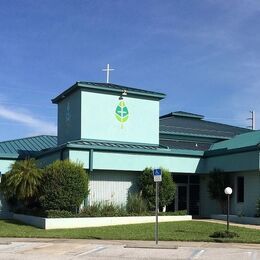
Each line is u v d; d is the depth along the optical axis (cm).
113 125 3031
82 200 2589
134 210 2738
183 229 2245
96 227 2428
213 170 2994
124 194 2891
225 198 2917
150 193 2791
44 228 2384
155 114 3181
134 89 3153
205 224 2492
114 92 3045
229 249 1581
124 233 2091
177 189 3145
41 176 2681
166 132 3419
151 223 2598
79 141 2869
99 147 2752
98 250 1588
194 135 3494
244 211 2812
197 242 1784
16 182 2661
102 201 2780
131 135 3083
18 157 3312
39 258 1441
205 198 3156
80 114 2961
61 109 3325
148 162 2897
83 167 2692
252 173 2781
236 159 2809
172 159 2973
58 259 1421
